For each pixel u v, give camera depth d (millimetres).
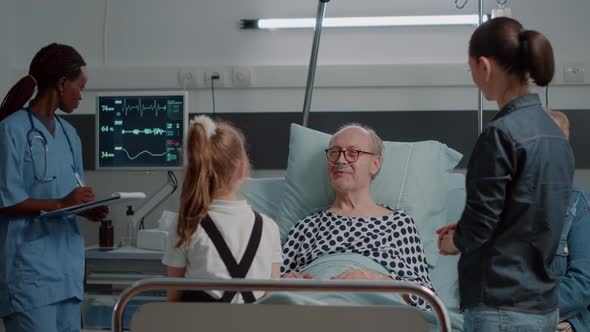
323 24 3852
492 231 1702
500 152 1675
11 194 2430
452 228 1919
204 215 1850
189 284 1612
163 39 3980
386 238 2740
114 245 3732
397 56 3887
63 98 2584
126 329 3299
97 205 2436
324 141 3109
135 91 3732
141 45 3990
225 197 1915
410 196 2973
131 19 3992
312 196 3020
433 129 3854
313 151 3088
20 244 2453
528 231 1697
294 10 3926
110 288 3459
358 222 2795
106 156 3633
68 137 2695
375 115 3871
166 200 3939
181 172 3934
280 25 3895
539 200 1692
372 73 3842
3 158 2443
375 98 3877
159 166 3609
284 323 1638
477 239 1688
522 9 3850
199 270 1850
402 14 3887
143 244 3430
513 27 1756
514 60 1740
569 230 2400
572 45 3828
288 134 3916
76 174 2697
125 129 3623
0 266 2453
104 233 3574
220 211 1883
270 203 3117
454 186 3125
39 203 2445
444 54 3873
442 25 3857
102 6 4004
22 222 2467
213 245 1850
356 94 3883
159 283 1617
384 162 3051
